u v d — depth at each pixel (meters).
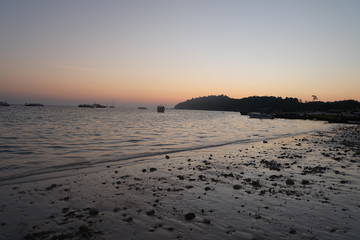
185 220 5.93
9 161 12.66
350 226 5.66
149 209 6.61
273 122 75.19
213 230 5.42
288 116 102.69
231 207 6.83
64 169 11.29
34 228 5.42
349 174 10.80
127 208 6.66
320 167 12.15
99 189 8.32
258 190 8.42
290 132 37.69
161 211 6.48
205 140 24.42
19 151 15.60
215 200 7.38
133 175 10.32
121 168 11.64
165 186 8.78
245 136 29.70
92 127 36.69
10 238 4.98
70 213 6.27
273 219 6.04
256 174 10.75
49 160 13.16
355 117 76.62
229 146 20.28
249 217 6.15
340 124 67.50
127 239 4.98
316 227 5.60
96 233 5.21
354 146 20.73
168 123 54.44
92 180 9.45
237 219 6.02
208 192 8.15
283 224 5.75
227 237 5.10
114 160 13.61
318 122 78.31
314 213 6.43
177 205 6.93
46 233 5.19
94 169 11.37
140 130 33.78
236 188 8.62
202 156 15.20
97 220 5.87
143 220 5.90
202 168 11.81
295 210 6.63
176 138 25.30
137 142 21.27
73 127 35.59
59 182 9.12
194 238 5.05
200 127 43.91
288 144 21.91
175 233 5.26
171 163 12.96
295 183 9.33
